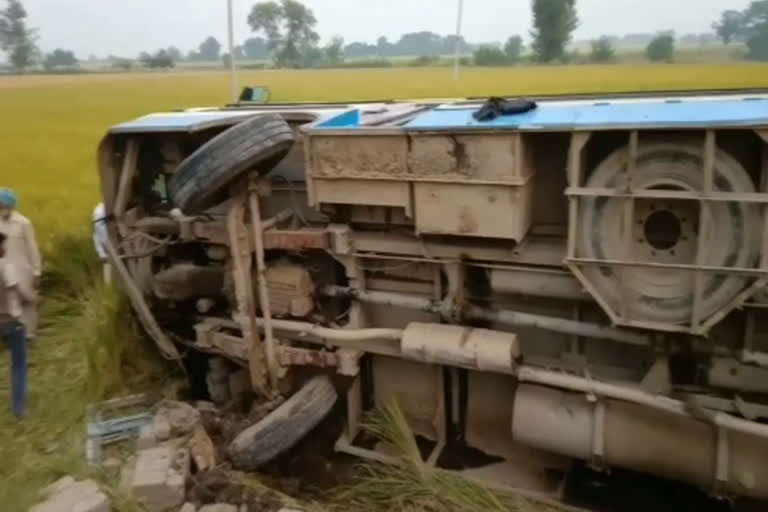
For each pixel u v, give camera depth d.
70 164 8.48
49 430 4.61
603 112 3.34
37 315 6.22
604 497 3.94
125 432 4.48
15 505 3.69
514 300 4.00
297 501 3.82
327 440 4.52
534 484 4.03
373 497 3.92
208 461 4.07
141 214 5.19
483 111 3.52
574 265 3.34
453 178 3.50
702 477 3.40
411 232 4.02
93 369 5.02
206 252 5.04
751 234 3.01
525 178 3.47
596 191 3.21
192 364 5.36
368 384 4.64
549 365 3.94
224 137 3.88
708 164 2.98
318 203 3.94
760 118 2.88
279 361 4.37
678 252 3.23
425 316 4.29
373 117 3.97
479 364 3.75
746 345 3.33
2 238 5.37
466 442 4.40
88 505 3.59
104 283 5.98
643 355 3.78
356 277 4.26
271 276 4.36
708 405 3.39
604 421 3.56
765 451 3.21
